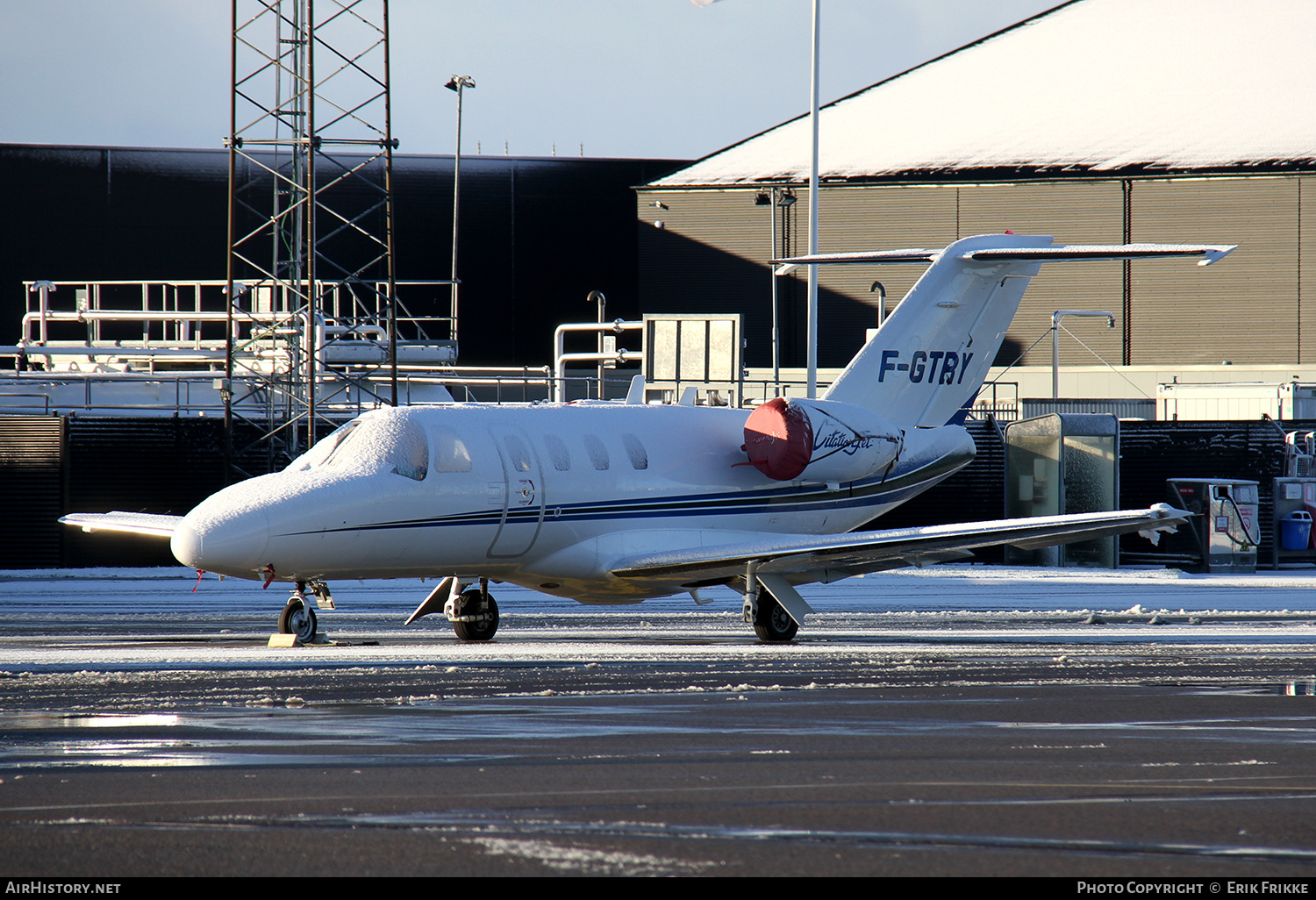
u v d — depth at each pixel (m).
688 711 38.53
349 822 23.69
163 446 117.81
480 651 57.41
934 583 109.44
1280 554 134.12
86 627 69.38
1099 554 128.62
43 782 27.25
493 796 26.00
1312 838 22.86
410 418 64.44
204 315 160.75
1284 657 55.56
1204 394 178.50
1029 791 26.75
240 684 44.53
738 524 73.38
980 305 82.69
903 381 80.69
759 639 66.06
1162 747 32.38
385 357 138.38
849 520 78.25
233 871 20.38
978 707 39.88
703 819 24.06
